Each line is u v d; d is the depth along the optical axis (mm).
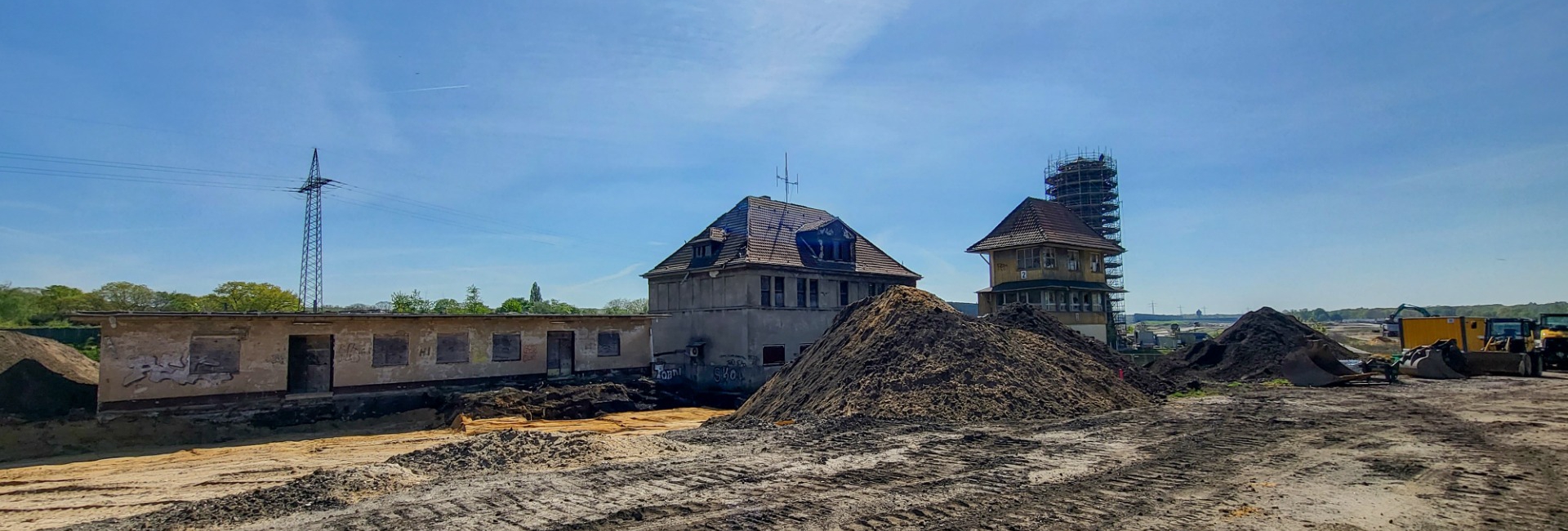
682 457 12273
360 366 24266
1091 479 10297
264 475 13297
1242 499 9109
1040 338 21969
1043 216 45875
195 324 21484
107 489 12008
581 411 24344
